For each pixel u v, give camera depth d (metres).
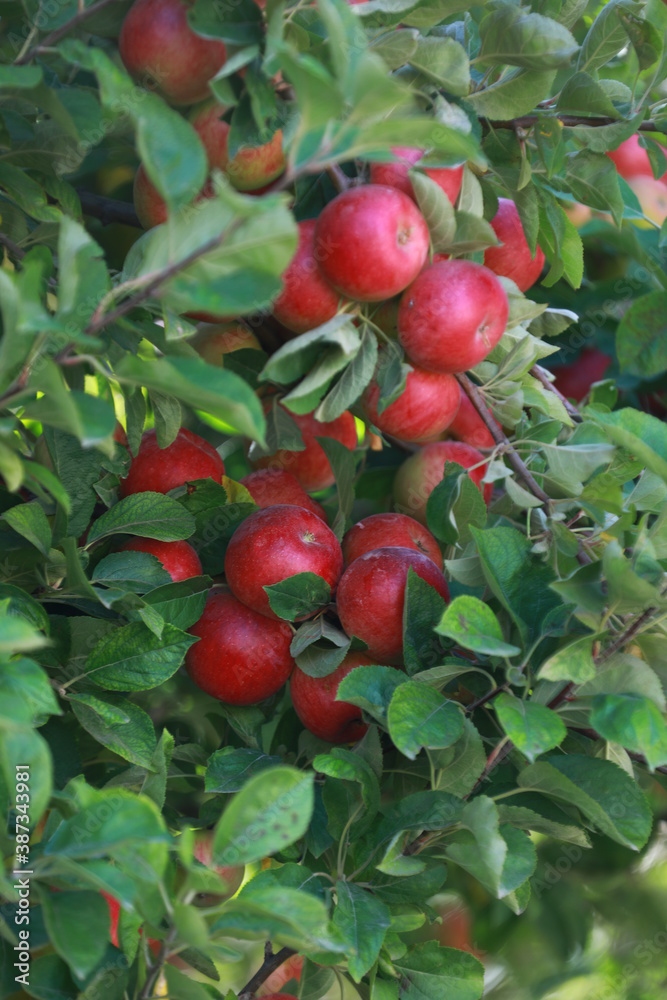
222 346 1.73
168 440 1.58
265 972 1.53
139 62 1.52
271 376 1.53
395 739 1.45
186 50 1.51
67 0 1.50
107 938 1.37
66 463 1.51
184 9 1.51
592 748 1.56
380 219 1.53
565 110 1.60
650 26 1.56
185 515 1.56
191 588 1.56
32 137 1.54
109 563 1.54
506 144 1.63
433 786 1.51
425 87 1.56
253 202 1.30
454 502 1.59
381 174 1.57
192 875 1.37
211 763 1.57
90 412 1.36
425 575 1.57
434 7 1.53
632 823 1.47
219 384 1.35
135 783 1.56
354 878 1.51
